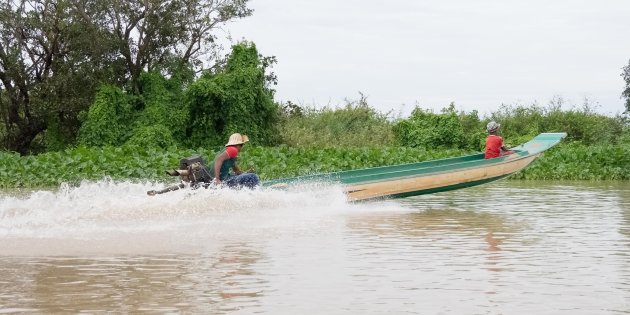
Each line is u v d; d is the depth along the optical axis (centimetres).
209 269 720
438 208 1362
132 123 3531
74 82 3525
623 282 666
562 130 3978
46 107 3494
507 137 3953
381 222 1111
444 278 681
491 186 2061
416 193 1405
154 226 1018
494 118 4103
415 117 3862
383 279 676
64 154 2428
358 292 623
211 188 1221
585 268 734
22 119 3741
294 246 863
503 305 580
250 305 577
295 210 1238
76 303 581
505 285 653
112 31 3594
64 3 3422
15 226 988
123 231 968
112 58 3609
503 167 1452
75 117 3691
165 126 3506
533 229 1041
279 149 2645
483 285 652
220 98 3453
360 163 2558
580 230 1034
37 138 4028
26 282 658
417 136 3734
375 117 4128
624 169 2511
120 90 3522
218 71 3766
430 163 1495
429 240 923
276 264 746
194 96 3481
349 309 566
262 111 3622
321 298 601
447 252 828
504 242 911
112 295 608
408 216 1205
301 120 4044
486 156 1512
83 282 659
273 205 1234
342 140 3794
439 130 3712
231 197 1182
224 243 883
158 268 724
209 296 606
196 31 3662
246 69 3547
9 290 627
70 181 2066
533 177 2441
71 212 1088
